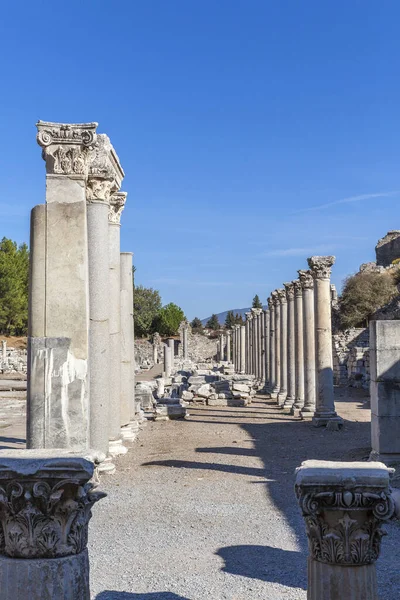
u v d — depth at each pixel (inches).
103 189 541.3
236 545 339.0
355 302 2397.9
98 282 533.0
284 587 279.1
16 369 2469.2
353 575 223.0
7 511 222.4
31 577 218.1
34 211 445.1
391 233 3184.1
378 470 227.6
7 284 3348.9
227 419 984.9
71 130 446.9
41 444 425.1
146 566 306.3
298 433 816.3
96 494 236.2
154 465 569.9
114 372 629.9
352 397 1437.0
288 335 1166.3
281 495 452.8
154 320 4077.3
